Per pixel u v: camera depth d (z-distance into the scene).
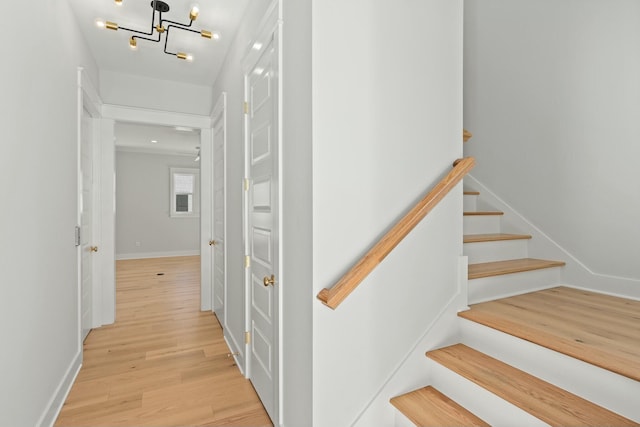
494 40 2.78
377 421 1.39
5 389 1.34
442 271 1.59
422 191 1.54
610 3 2.01
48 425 1.78
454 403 1.37
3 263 1.33
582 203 2.18
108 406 2.00
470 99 3.02
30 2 1.61
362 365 1.38
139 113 3.60
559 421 1.02
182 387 2.23
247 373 2.32
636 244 1.92
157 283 5.41
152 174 8.38
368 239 1.40
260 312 2.06
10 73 1.40
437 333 1.55
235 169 2.72
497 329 1.43
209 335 3.18
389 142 1.45
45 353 1.77
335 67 1.32
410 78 1.51
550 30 2.35
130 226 8.14
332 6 1.31
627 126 1.95
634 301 1.84
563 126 2.28
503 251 2.33
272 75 1.76
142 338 3.09
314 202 1.28
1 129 1.32
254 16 2.22
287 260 1.57
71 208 2.28
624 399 1.05
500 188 2.73
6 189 1.36
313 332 1.28
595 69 2.09
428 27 1.56
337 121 1.33
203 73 3.59
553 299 1.88
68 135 2.22
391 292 1.45
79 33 2.58
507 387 1.21
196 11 2.36
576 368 1.17
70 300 2.25
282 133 1.62
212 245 3.93
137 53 3.13
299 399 1.42
